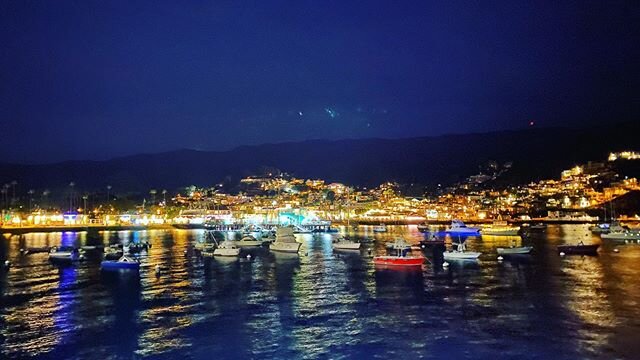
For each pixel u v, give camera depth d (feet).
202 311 182.80
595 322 157.89
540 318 164.25
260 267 302.45
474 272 265.95
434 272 268.62
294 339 148.97
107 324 166.50
